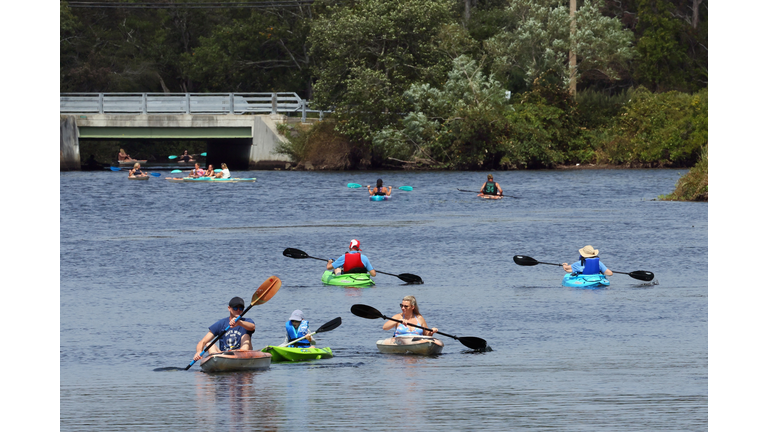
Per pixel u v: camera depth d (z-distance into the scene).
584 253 34.66
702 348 23.84
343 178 94.50
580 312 29.23
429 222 56.12
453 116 105.44
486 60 122.69
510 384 20.41
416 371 21.88
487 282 35.53
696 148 110.12
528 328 26.86
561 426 17.20
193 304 31.06
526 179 92.38
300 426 17.31
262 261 41.09
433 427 17.19
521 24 124.25
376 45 108.50
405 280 35.06
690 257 41.22
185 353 24.00
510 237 48.59
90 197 74.94
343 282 35.03
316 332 24.23
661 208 64.12
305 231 51.72
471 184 86.44
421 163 108.88
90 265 39.94
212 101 109.12
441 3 106.69
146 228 54.06
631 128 112.94
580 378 20.86
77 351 24.12
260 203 69.50
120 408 18.67
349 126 105.62
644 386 20.12
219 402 19.11
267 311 29.86
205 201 71.19
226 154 117.75
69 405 18.94
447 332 26.42
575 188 81.75
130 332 26.56
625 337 25.47
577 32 117.94
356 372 21.86
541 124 111.44
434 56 108.88
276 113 111.31
